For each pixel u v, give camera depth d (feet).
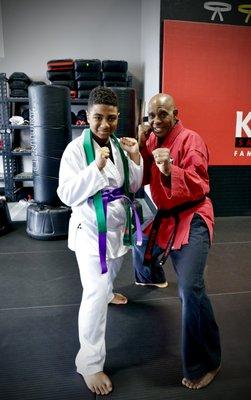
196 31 13.05
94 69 15.88
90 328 4.99
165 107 5.40
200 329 4.95
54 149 11.71
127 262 10.31
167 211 5.81
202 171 5.22
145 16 16.70
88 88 16.12
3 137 16.43
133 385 5.32
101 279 5.00
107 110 4.65
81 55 17.83
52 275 9.34
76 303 7.88
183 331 5.02
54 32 17.39
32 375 5.53
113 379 5.45
